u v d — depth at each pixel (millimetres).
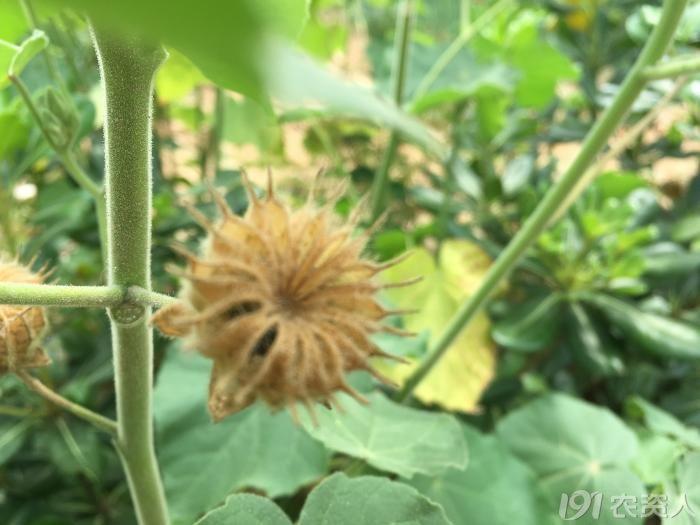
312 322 54
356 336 56
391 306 128
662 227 168
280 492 105
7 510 135
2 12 87
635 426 143
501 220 170
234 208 140
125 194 60
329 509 82
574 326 150
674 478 121
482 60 167
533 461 127
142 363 73
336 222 61
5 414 132
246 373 53
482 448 119
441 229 166
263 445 110
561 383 158
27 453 140
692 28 150
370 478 85
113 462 136
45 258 141
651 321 146
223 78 54
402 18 151
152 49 53
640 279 155
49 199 136
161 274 139
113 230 61
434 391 141
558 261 153
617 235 149
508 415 134
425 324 150
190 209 55
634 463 125
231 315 55
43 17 92
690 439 126
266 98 57
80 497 139
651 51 103
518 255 120
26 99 89
